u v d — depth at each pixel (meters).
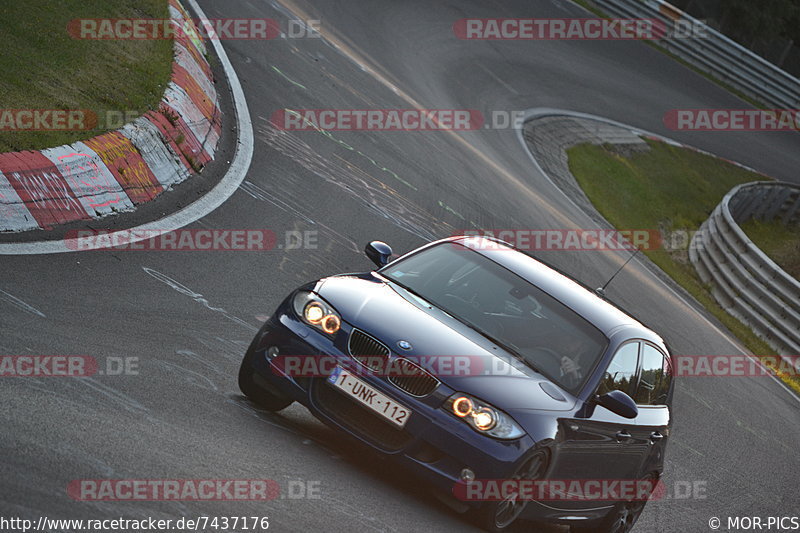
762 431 51.00
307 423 24.23
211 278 33.19
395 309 22.84
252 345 23.33
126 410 19.92
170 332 26.95
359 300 22.84
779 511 39.38
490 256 26.39
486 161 76.12
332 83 71.38
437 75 94.81
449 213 59.12
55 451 16.64
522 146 89.44
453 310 23.92
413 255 26.31
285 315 22.94
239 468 18.97
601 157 101.62
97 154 35.25
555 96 109.50
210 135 47.66
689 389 52.94
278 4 86.06
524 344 23.58
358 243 45.44
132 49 48.59
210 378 24.48
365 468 22.19
